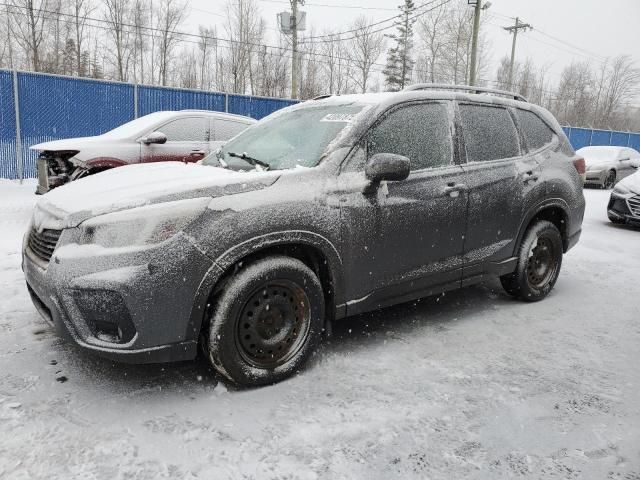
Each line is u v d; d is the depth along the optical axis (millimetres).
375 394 3123
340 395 3104
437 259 3996
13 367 3295
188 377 3275
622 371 3543
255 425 2760
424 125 4004
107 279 2680
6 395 2955
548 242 4992
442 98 4199
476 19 27938
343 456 2521
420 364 3559
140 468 2375
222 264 2900
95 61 36500
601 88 60656
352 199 3428
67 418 2754
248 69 37938
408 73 48125
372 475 2393
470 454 2572
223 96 14750
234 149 4164
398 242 3695
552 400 3119
